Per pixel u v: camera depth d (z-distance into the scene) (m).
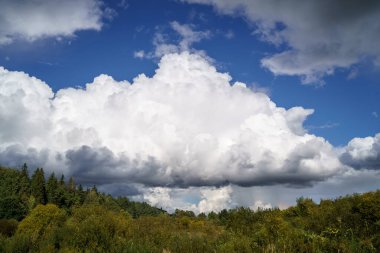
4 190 90.88
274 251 11.41
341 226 14.00
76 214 18.45
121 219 15.74
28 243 12.38
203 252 12.09
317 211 17.56
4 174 110.62
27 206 61.09
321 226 14.74
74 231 12.85
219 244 13.41
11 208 53.88
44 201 92.50
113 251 11.74
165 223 21.02
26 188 95.62
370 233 12.73
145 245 12.39
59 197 95.31
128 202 99.00
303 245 11.44
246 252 11.78
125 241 13.05
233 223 20.73
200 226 22.02
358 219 14.02
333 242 11.82
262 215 20.70
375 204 13.94
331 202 19.19
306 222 16.16
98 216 15.84
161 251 12.05
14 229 23.77
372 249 11.23
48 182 100.38
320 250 11.28
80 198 104.75
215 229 21.75
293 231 13.20
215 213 33.19
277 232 13.48
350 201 16.77
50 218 20.20
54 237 12.55
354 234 13.06
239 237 14.39
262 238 13.30
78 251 11.32
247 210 22.11
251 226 18.28
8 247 11.75
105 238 12.56
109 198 104.19
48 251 11.21
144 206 95.88
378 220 13.41
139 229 15.64
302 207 19.66
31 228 19.77
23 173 113.38
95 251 11.73
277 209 21.73
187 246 12.51
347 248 11.24
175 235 15.48
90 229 12.84
